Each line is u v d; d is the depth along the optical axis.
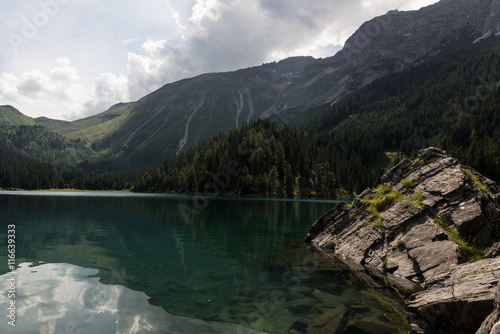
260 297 12.24
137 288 12.79
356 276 15.96
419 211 19.73
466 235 17.09
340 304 11.68
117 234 27.20
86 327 8.80
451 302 9.16
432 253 16.14
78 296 11.47
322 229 27.17
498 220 17.09
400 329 9.52
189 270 16.09
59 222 33.81
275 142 165.38
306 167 153.12
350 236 23.33
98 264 16.44
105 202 77.38
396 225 20.06
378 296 12.75
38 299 10.97
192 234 29.28
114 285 13.00
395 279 15.55
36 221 33.94
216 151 156.88
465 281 10.45
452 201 19.11
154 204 74.38
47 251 19.05
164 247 22.19
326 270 17.12
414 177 24.38
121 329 8.80
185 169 167.62
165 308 10.70
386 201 23.72
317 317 10.32
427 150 26.11
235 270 16.48
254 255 20.69
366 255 19.77
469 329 8.66
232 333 8.89
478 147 91.00
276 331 9.12
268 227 36.75
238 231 32.62
